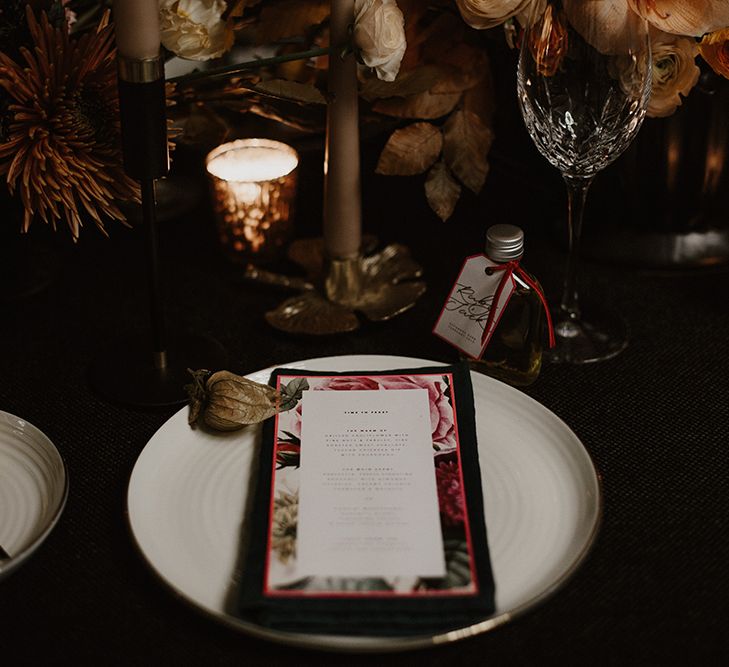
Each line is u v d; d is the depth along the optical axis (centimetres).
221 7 72
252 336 77
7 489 60
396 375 66
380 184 96
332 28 70
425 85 77
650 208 84
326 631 50
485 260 68
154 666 52
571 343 75
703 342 76
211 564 55
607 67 66
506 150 96
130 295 82
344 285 79
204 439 63
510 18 70
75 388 71
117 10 58
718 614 54
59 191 66
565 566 54
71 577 56
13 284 82
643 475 64
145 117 61
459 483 58
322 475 59
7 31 65
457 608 50
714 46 67
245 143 85
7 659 52
